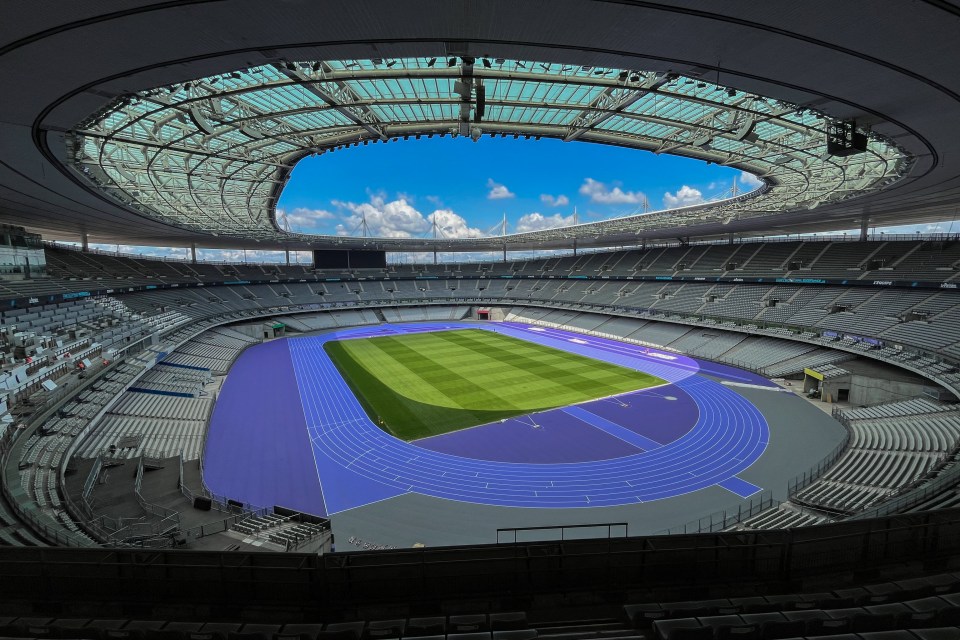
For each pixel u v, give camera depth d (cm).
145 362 3425
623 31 834
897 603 590
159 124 1681
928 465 1942
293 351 5466
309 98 1599
